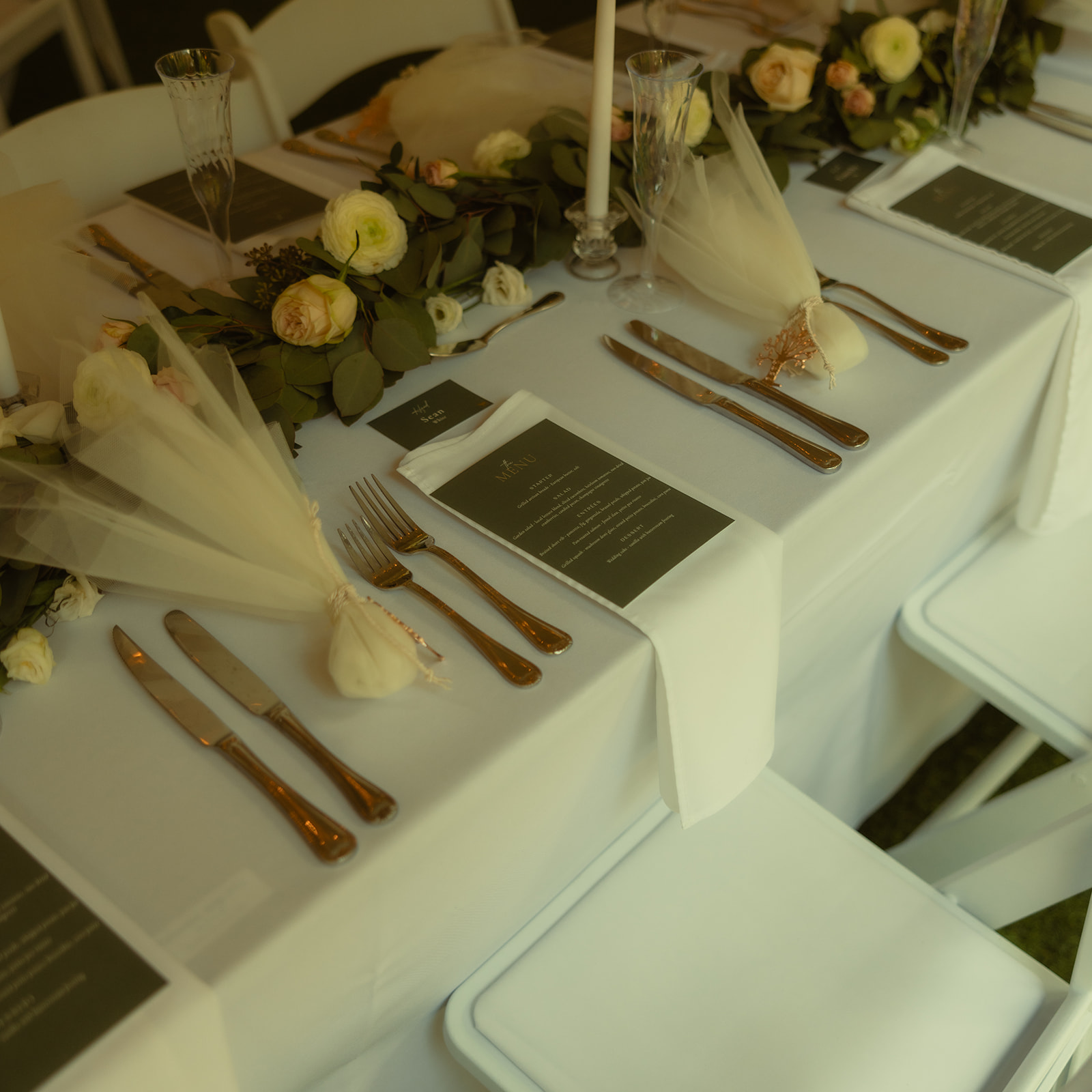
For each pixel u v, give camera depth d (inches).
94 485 27.7
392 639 25.7
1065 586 46.1
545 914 33.4
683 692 28.8
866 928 33.2
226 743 24.9
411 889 24.6
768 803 36.6
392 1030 29.8
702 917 33.3
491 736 25.2
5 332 30.5
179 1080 20.9
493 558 30.0
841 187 50.0
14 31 79.1
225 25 59.9
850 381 37.3
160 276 43.3
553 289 42.8
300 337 33.3
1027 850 34.3
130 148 54.7
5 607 26.2
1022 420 44.6
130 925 21.4
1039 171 51.4
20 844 22.8
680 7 68.4
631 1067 29.8
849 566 37.7
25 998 20.2
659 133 35.4
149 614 28.7
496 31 70.6
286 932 21.5
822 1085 29.6
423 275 37.8
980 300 41.8
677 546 29.7
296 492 29.0
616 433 34.9
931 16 54.4
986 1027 31.2
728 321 40.6
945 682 54.2
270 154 53.9
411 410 36.0
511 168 43.9
